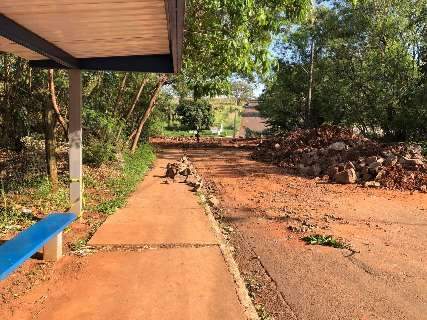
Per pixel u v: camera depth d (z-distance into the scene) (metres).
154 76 18.33
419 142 20.89
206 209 8.63
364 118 24.27
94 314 3.97
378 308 4.67
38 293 4.41
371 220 8.77
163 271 5.07
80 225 7.01
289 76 31.08
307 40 29.38
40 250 5.63
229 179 14.46
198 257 5.60
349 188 12.64
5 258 3.72
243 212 9.30
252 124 59.09
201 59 12.05
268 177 14.97
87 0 3.64
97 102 15.49
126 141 16.19
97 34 5.03
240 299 4.39
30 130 13.17
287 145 21.09
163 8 3.95
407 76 22.11
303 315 4.45
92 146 12.76
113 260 5.39
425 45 22.16
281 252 6.53
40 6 3.79
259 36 8.41
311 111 30.66
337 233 7.64
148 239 6.33
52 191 8.69
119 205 8.52
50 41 5.35
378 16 23.95
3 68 12.03
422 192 12.13
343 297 4.93
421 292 5.13
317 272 5.71
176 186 11.41
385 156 14.69
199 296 4.41
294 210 9.55
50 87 9.44
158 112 22.42
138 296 4.38
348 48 25.22
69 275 4.88
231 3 7.47
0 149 12.85
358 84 23.88
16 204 7.72
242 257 6.28
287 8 8.36
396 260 6.27
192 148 28.70
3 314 3.95
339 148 16.83
